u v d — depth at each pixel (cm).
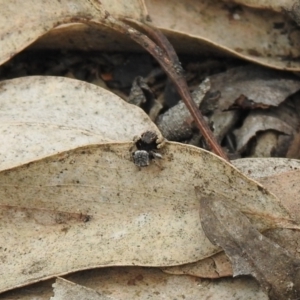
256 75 30
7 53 29
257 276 27
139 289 27
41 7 29
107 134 28
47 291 27
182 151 27
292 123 29
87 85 29
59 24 29
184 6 30
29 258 27
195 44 30
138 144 28
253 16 30
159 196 28
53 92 29
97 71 30
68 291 27
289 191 28
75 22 29
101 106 29
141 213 28
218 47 30
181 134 29
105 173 28
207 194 27
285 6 29
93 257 27
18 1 29
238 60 30
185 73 30
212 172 27
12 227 28
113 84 30
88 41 30
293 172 28
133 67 30
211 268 27
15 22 29
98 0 29
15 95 29
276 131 29
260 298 27
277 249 27
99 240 28
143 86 30
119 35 30
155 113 29
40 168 28
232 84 30
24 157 28
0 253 27
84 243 28
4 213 28
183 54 30
